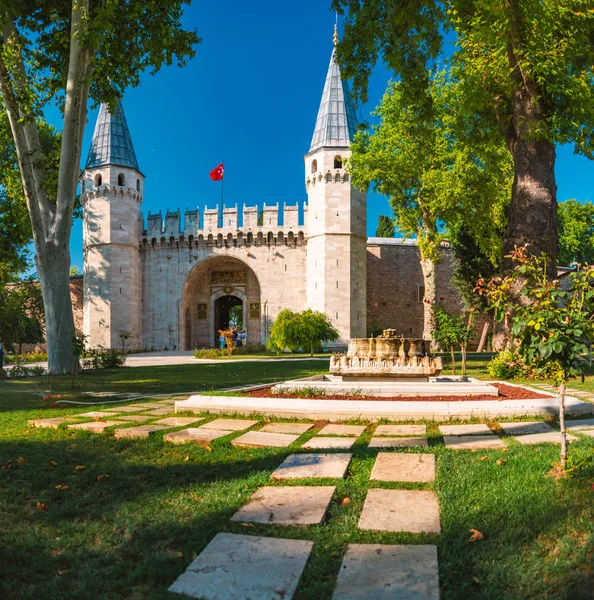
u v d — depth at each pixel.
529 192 14.53
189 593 2.69
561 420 4.48
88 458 5.42
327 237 39.59
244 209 44.00
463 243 33.47
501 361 13.77
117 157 42.56
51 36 17.95
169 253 44.91
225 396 8.41
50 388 13.14
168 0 16.48
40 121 35.00
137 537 3.42
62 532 3.56
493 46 14.00
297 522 3.52
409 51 16.11
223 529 3.46
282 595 2.64
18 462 5.27
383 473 4.58
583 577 2.71
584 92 13.27
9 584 2.87
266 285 43.28
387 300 45.75
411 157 26.61
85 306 42.19
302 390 9.11
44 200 18.41
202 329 46.97
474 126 18.02
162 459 5.36
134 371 19.09
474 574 2.81
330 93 41.38
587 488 3.93
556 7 12.62
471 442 5.79
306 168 41.97
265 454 5.41
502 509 3.60
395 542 3.20
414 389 9.04
